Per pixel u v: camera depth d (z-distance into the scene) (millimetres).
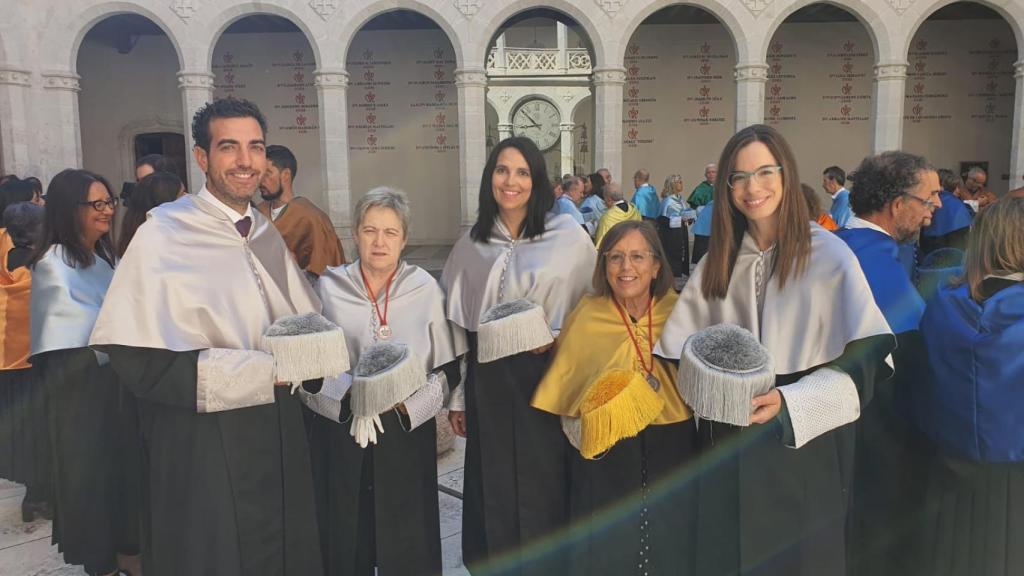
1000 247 2193
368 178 16891
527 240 2818
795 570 2074
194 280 2277
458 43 13836
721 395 1873
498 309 2539
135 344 2152
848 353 2004
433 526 2854
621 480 2420
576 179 10852
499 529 2717
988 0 13234
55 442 3246
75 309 3197
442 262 14297
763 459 2086
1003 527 2201
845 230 2756
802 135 16094
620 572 2428
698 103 16281
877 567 2678
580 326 2537
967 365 2182
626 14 13594
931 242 4930
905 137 15891
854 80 15852
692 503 2377
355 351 2705
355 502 2688
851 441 2189
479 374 2750
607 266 2500
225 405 2180
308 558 2516
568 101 28578
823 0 13430
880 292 2473
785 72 16000
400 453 2705
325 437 2779
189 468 2320
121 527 3393
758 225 2176
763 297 2152
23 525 4062
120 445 3373
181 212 2375
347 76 14109
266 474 2398
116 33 15797
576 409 2410
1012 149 13531
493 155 2812
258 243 2494
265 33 16219
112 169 16469
